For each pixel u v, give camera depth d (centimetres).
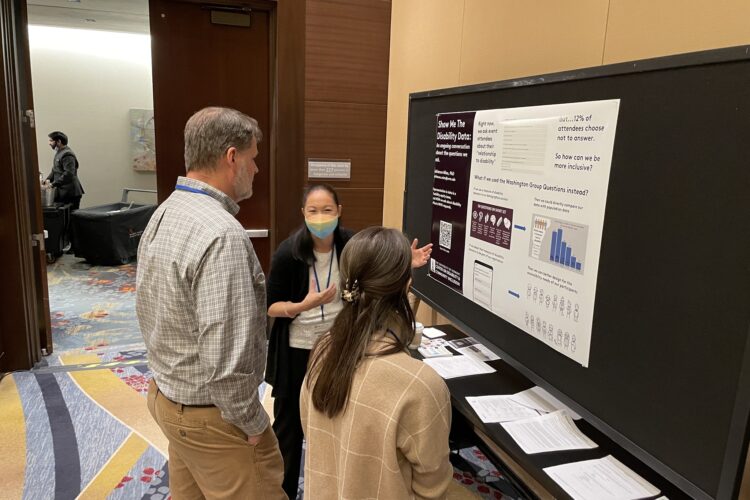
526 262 156
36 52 745
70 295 532
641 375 119
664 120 110
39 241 365
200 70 362
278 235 368
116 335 425
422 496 105
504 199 164
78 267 649
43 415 294
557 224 142
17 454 257
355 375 103
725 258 99
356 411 100
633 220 119
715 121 100
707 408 103
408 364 103
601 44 152
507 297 166
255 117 379
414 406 99
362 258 107
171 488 170
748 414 94
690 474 107
